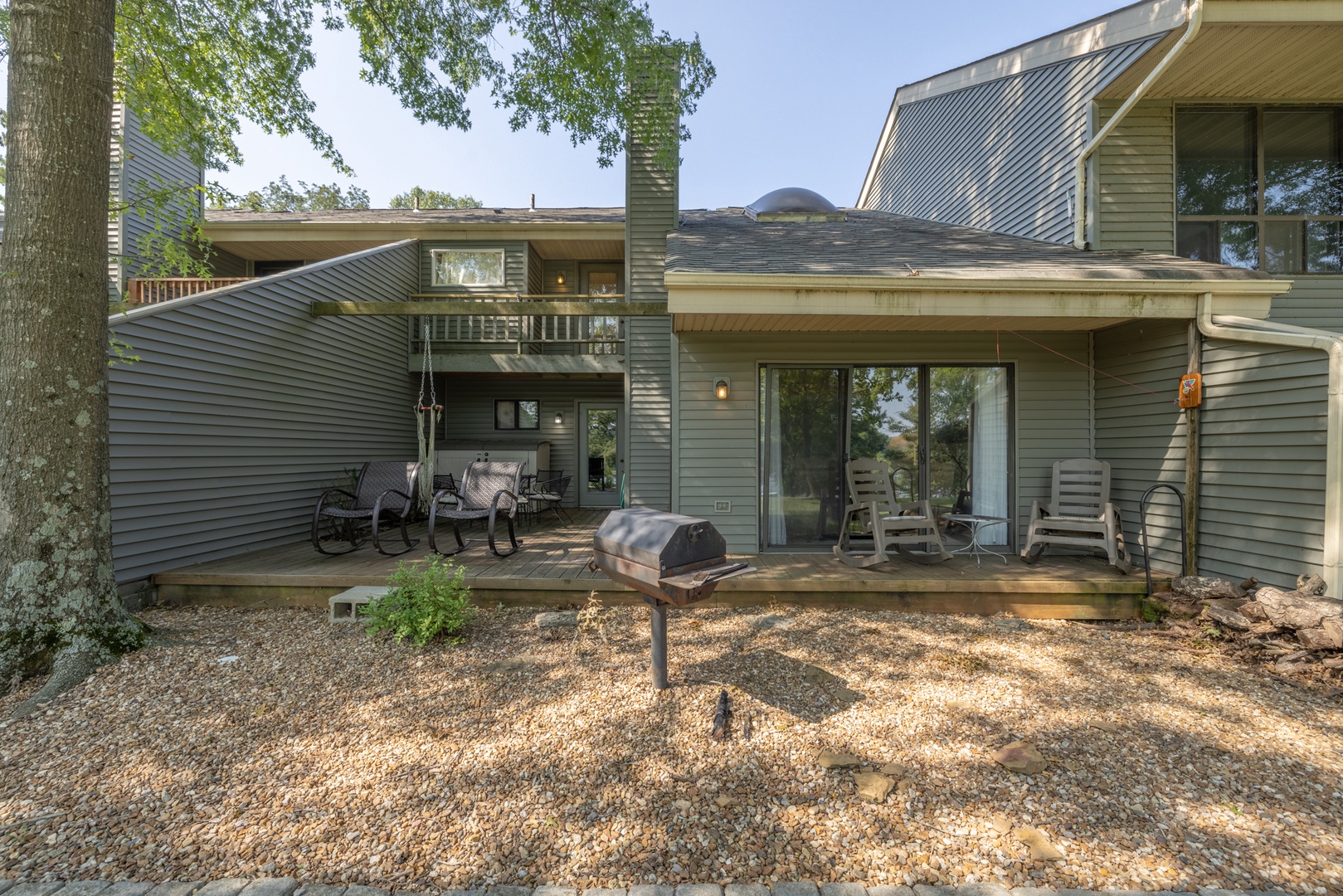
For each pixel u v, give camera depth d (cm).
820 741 260
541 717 281
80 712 288
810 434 579
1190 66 522
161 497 485
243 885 178
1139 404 511
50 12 329
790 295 451
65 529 333
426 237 1025
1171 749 256
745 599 454
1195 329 454
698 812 213
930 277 445
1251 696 310
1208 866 188
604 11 584
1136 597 445
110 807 216
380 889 178
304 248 1048
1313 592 363
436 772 237
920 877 182
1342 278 566
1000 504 575
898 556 544
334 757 248
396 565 514
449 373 1049
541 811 213
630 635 389
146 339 472
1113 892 176
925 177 970
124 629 353
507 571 486
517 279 1042
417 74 657
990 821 208
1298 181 578
